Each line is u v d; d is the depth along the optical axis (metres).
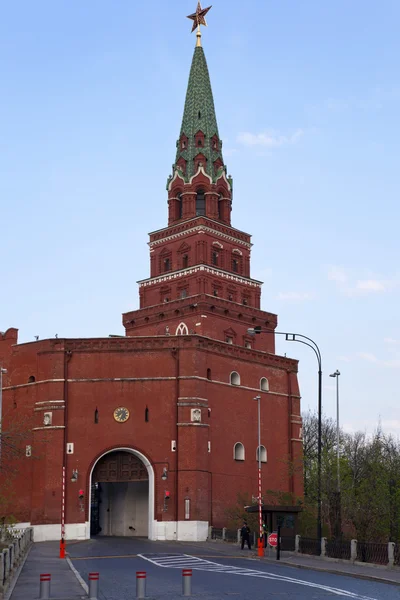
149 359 73.94
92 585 29.72
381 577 37.62
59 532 69.69
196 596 30.78
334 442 112.25
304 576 39.56
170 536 69.94
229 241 94.56
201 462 71.56
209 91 100.12
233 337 89.75
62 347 73.94
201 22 102.62
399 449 100.25
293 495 77.75
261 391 81.69
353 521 63.75
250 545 60.22
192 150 96.75
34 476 71.62
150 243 96.62
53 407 72.31
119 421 72.69
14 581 35.25
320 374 55.12
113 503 81.25
